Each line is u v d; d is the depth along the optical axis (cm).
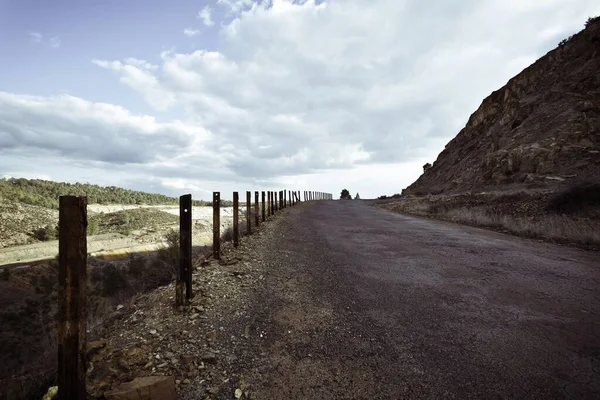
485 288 504
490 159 2481
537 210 1286
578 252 748
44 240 3619
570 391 255
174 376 283
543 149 2073
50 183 8088
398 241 920
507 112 3219
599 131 2011
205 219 4741
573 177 1716
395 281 548
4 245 3219
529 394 253
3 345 907
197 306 428
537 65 3331
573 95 2459
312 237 994
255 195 1219
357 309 432
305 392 265
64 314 221
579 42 2927
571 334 349
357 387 270
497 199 1619
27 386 270
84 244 231
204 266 628
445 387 265
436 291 496
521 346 327
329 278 569
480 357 309
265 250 793
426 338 350
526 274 573
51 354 342
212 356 312
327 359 313
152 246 3291
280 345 341
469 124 4103
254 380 281
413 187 4397
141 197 10338
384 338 352
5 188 5309
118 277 1400
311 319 403
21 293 1795
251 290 504
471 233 1066
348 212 2006
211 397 259
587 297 457
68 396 221
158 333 361
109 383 264
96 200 7725
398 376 283
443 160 4269
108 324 408
